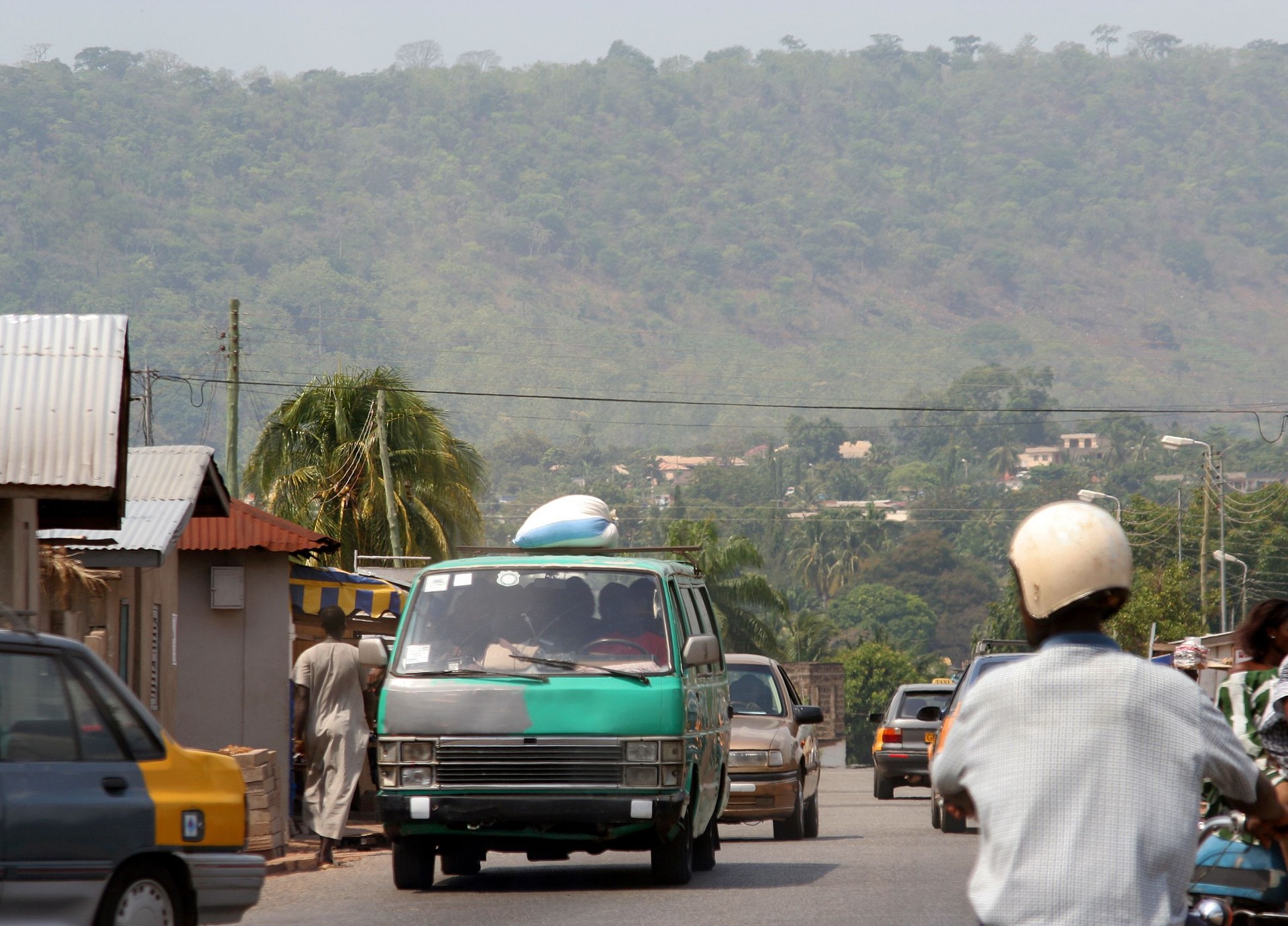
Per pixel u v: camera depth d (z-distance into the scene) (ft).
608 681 99.96
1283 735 57.52
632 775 98.73
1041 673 35.06
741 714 155.53
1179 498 627.46
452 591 105.60
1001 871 34.17
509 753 99.04
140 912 67.72
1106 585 35.70
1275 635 61.11
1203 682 140.87
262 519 156.66
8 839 62.39
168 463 133.08
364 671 123.54
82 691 67.10
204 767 71.31
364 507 324.19
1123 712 34.40
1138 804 33.78
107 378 98.94
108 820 65.92
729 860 127.65
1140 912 33.22
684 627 106.22
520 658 101.45
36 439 96.02
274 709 156.15
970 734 35.35
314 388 335.67
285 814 140.26
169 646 150.41
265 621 157.07
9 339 100.63
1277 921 53.62
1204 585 525.75
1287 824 51.72
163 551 119.55
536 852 108.17
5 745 63.41
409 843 103.81
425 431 337.72
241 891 71.51
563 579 105.50
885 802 246.27
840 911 90.53
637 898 98.02
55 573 114.52
